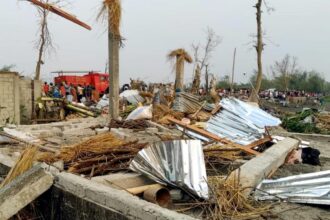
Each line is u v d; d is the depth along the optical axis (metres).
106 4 12.16
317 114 18.53
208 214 4.97
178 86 19.12
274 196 5.61
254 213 5.05
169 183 5.50
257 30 19.55
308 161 8.34
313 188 5.88
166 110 14.41
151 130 10.91
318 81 63.41
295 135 12.83
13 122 16.67
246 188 5.56
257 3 19.31
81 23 13.71
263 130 9.51
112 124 11.73
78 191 5.35
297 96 43.44
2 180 6.98
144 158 5.97
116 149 6.96
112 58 12.76
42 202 6.07
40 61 21.67
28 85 18.55
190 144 6.12
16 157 7.86
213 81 23.38
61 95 22.95
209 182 5.62
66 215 5.57
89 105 24.55
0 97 16.97
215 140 8.59
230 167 7.23
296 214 5.14
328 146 11.23
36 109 18.36
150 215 4.32
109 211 4.82
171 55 19.14
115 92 12.91
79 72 35.78
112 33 12.59
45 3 13.88
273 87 54.66
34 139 9.62
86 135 10.34
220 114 10.18
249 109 10.32
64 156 6.74
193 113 14.16
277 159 7.48
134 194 5.12
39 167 6.07
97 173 6.30
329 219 5.00
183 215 4.21
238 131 9.53
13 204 5.50
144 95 21.31
